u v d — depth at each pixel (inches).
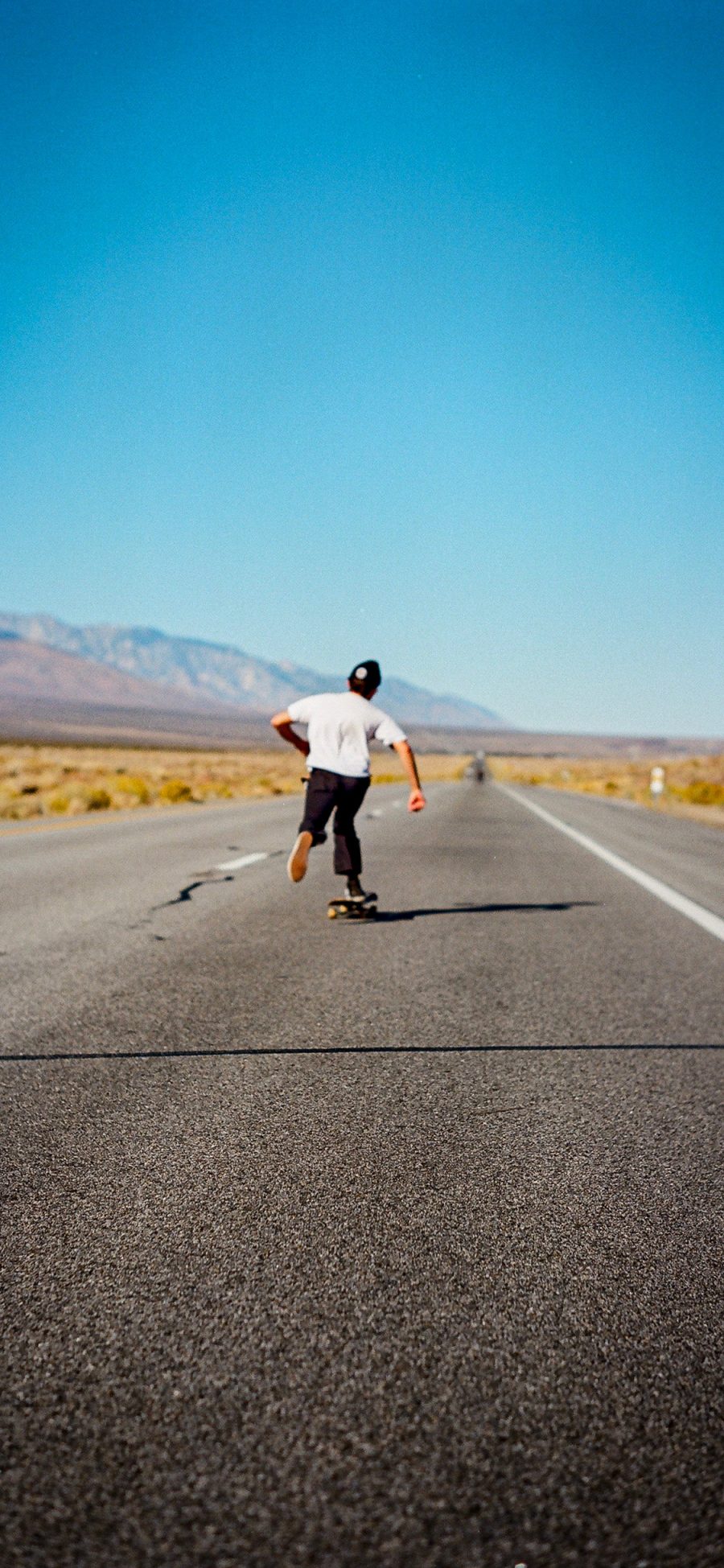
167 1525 67.0
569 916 373.7
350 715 331.3
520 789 2198.6
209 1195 123.4
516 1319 95.2
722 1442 77.0
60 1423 77.9
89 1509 68.4
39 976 251.4
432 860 567.2
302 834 323.3
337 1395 82.0
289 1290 100.0
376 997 235.1
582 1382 84.7
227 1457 73.9
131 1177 128.6
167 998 229.9
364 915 340.8
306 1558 64.3
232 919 344.2
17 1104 157.3
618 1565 64.1
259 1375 84.7
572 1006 230.5
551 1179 131.0
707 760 5078.7
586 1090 170.6
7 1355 87.8
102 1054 185.2
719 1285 103.0
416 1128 150.0
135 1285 100.5
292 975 256.8
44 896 392.8
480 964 278.1
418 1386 83.4
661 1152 142.2
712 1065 187.0
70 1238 110.8
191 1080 170.7
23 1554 64.2
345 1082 171.8
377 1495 70.1
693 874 538.9
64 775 2253.9
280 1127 148.9
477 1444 75.8
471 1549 65.2
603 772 4781.0
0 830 731.4
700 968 279.4
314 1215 118.1
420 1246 110.4
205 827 773.9
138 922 334.6
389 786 2071.9
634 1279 103.9
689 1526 67.6
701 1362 88.4
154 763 4062.5
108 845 615.5
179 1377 84.5
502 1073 179.2
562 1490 70.9
